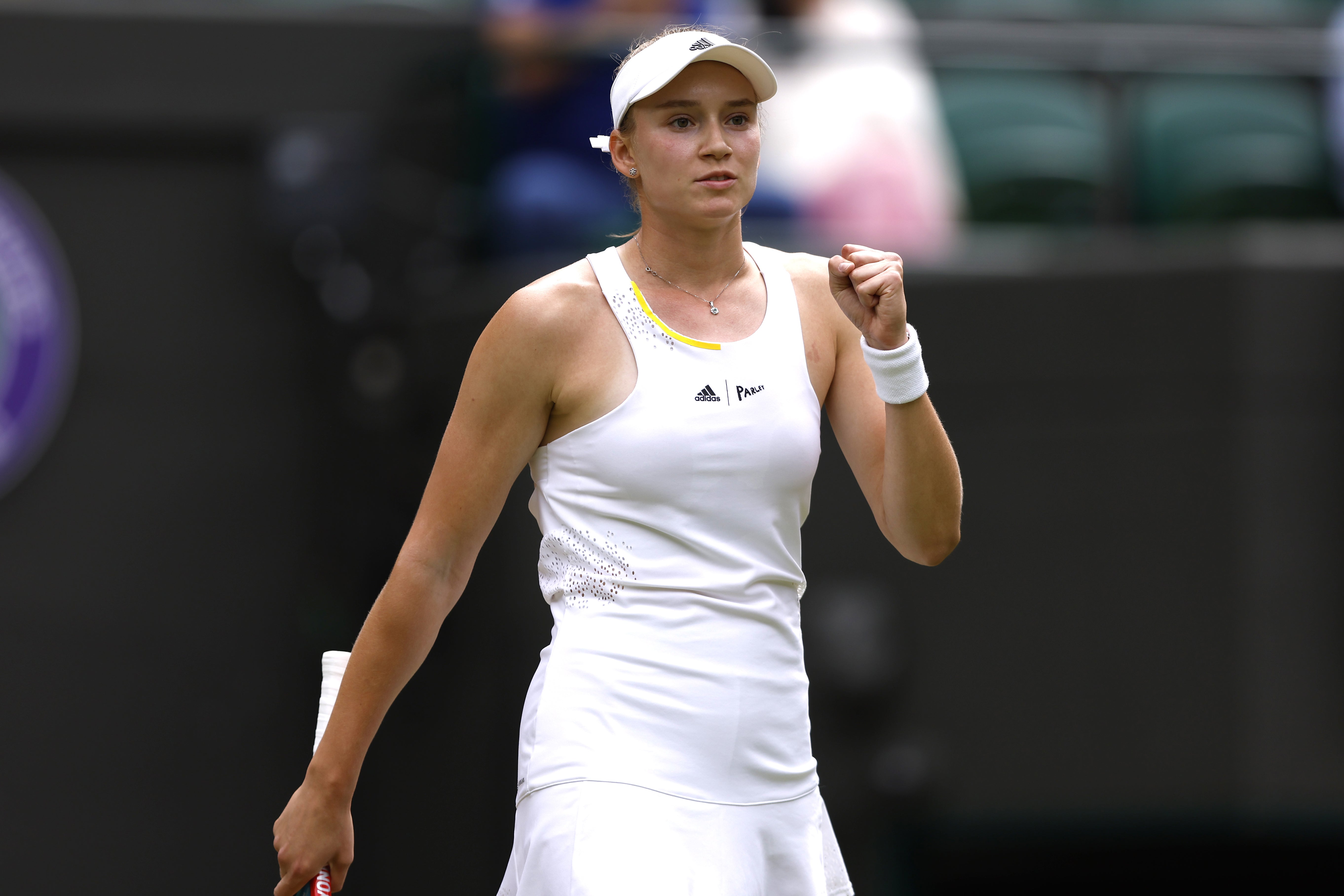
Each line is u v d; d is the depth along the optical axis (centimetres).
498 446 809
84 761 1695
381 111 1731
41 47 1689
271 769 1722
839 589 1652
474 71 1725
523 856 820
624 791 780
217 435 1725
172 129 1714
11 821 1678
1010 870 1781
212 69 1719
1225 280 1647
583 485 806
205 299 1725
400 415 1700
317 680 1730
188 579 1719
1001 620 1664
